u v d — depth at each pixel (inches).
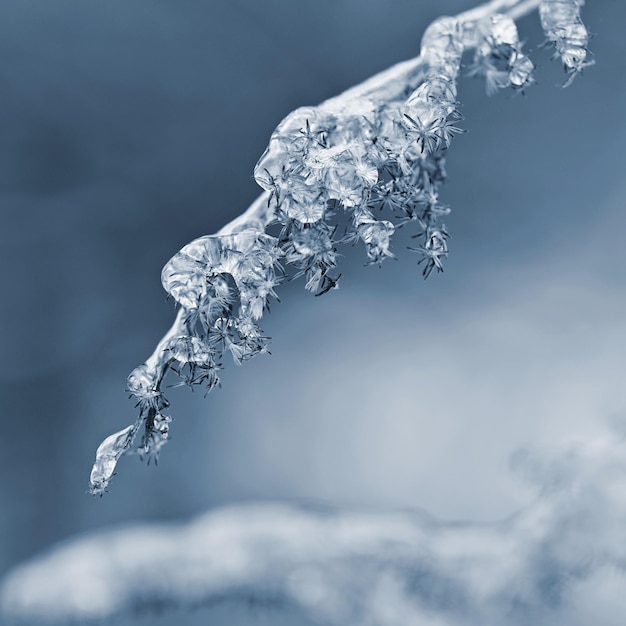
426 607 27.2
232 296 23.5
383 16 45.3
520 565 27.2
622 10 40.8
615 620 26.6
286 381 38.4
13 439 38.2
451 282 41.3
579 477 27.7
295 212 23.6
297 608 27.8
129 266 43.7
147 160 45.5
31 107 45.4
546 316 39.5
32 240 43.6
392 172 23.9
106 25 47.0
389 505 33.9
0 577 31.0
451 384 37.1
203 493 35.2
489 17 24.9
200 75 46.2
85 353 41.3
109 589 28.9
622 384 34.8
